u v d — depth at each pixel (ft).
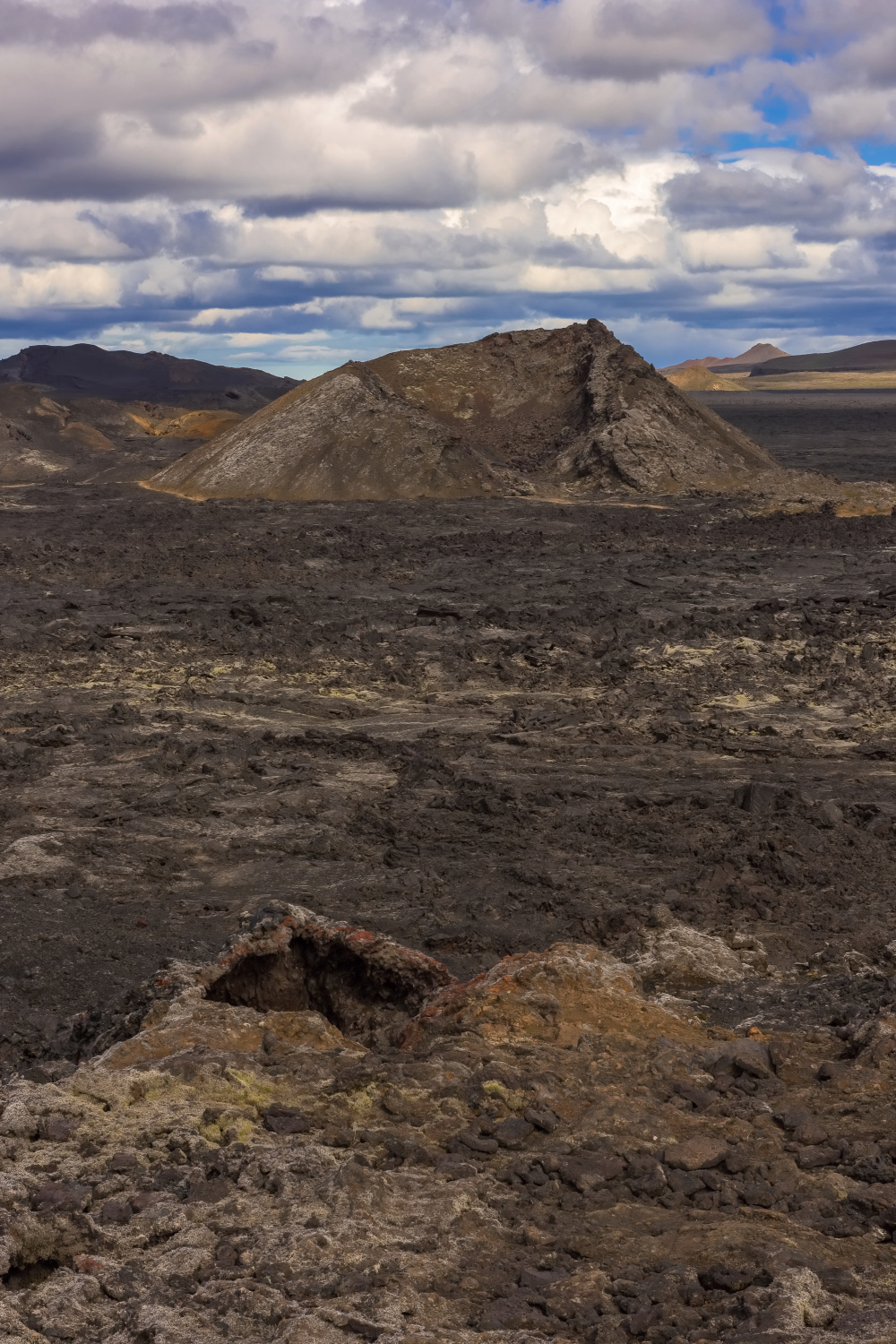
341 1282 14.97
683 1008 27.50
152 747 60.39
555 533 149.89
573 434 230.48
